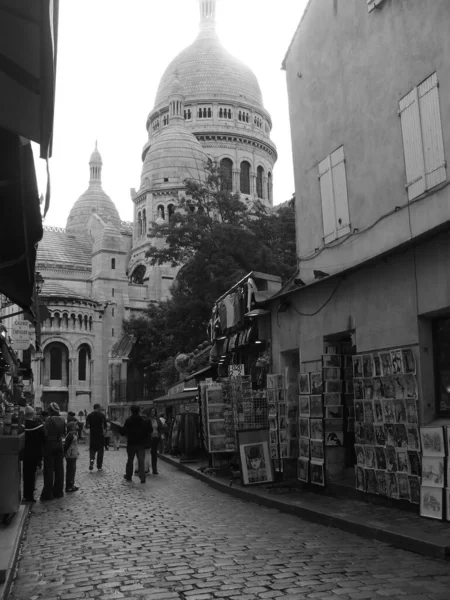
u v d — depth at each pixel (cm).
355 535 901
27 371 2991
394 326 1128
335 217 1440
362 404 1171
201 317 3897
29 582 692
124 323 6303
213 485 1605
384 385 1105
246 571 690
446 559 731
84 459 2730
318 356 1426
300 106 1650
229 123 10331
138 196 9169
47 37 373
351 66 1388
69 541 914
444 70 1074
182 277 3838
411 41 1168
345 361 1327
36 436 1401
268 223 3834
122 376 6988
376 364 1140
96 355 7256
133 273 9000
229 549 809
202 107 10369
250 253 3644
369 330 1212
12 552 781
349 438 1309
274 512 1151
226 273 3538
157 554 795
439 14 1088
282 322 1638
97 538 924
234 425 1608
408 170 1173
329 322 1379
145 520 1076
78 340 7069
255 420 1570
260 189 10475
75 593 634
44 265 8006
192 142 9325
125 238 9894
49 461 1427
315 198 1548
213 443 1728
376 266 1193
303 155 1623
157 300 7956
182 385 3073
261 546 824
